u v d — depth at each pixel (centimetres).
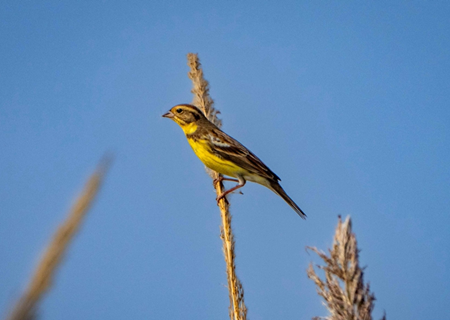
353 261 558
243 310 1011
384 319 554
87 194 179
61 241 170
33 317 162
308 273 570
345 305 547
